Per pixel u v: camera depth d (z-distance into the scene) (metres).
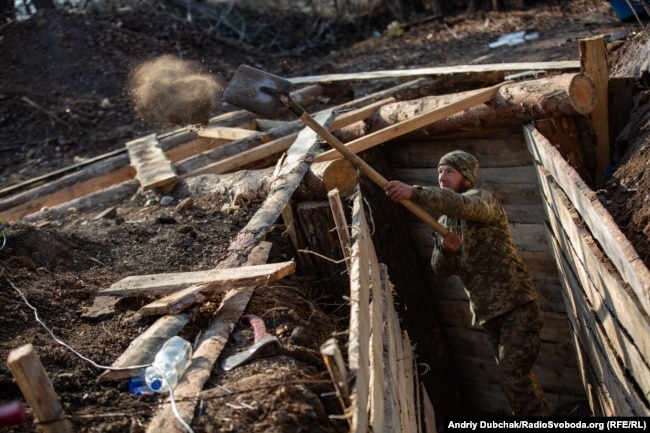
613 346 3.91
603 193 5.18
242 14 14.41
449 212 4.45
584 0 11.51
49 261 4.52
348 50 12.95
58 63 11.63
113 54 11.77
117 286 4.00
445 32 12.22
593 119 5.61
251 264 4.22
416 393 5.00
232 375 3.18
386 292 4.64
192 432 2.77
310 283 5.02
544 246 6.11
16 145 10.20
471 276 4.72
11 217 7.03
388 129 5.83
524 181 6.07
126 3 13.48
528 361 4.68
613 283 3.52
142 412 3.01
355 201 4.53
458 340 6.97
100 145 9.91
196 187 5.93
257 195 5.44
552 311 6.24
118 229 5.29
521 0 12.07
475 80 7.39
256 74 4.45
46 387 2.63
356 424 2.39
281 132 7.01
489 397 6.99
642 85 5.83
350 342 2.79
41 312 3.79
